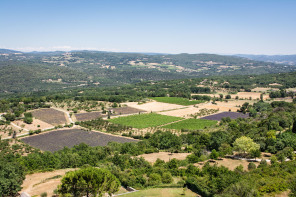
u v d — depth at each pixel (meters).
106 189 72.75
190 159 112.44
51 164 113.88
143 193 78.69
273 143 123.00
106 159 122.25
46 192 78.69
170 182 88.12
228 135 146.38
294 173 82.88
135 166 107.19
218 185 76.75
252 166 96.81
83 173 69.62
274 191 70.38
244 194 68.19
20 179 83.81
